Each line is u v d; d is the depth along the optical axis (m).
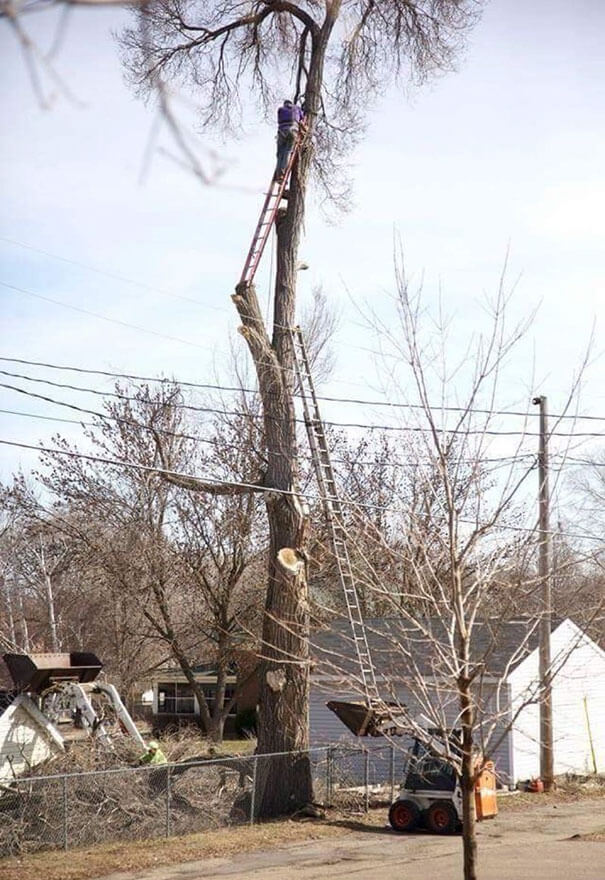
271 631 21.91
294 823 21.09
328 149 24.03
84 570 36.41
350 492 28.77
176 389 37.09
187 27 21.47
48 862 17.30
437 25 22.64
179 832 20.00
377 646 25.55
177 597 38.03
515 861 17.70
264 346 22.45
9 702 23.59
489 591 13.59
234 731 46.16
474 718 10.19
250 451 34.22
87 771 20.61
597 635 23.05
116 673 38.03
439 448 10.56
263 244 22.58
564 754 29.28
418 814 20.73
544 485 15.12
